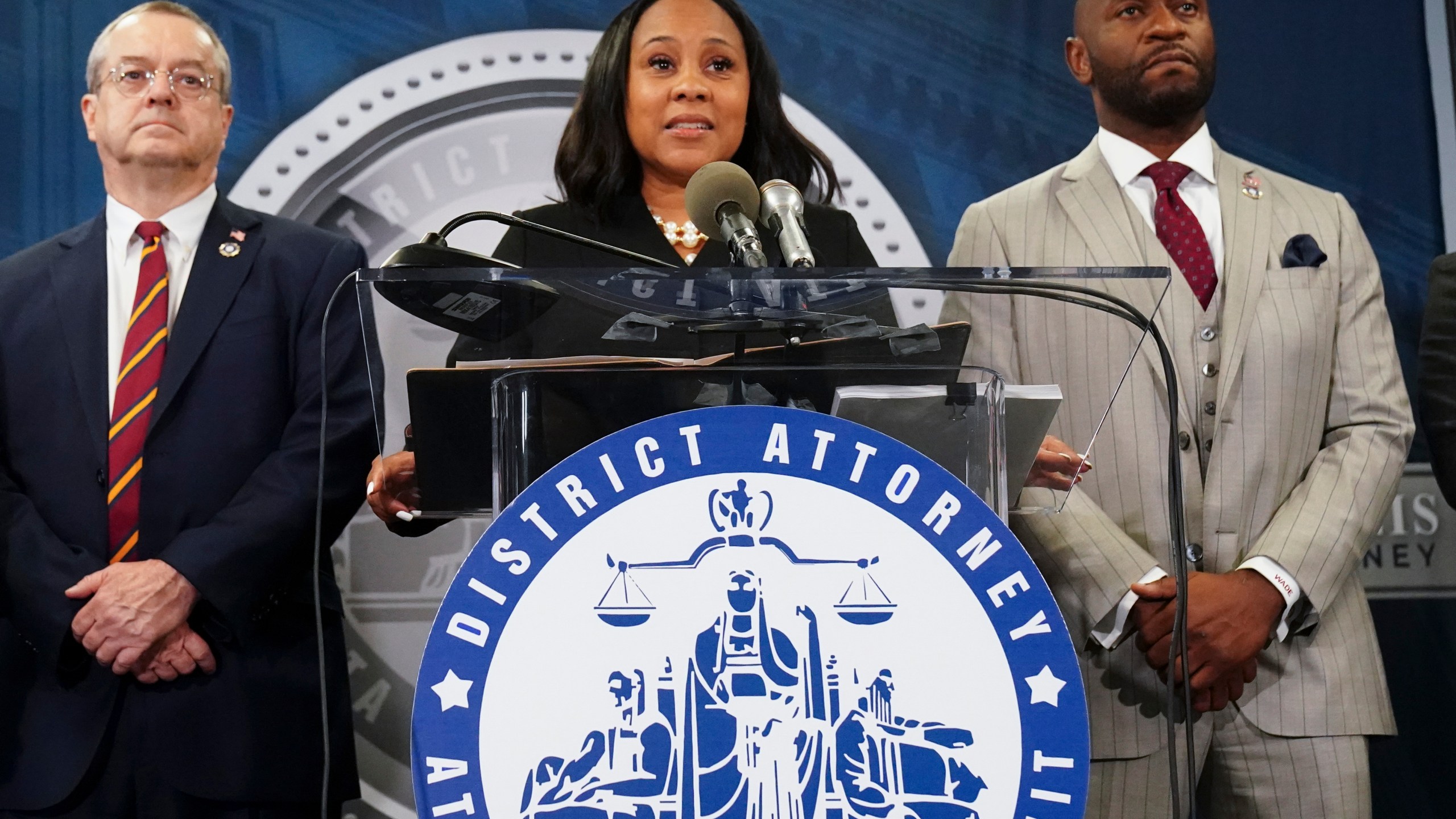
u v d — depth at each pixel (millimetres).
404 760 3305
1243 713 2557
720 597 1318
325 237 2883
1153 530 2572
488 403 1544
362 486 2680
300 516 2557
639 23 2939
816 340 1536
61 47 3445
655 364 1531
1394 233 3564
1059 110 3613
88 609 2432
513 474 1462
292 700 2553
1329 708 2523
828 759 1286
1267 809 2537
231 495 2611
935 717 1299
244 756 2479
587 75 2953
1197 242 2752
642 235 2861
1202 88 2836
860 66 3609
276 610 2605
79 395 2641
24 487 2629
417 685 1291
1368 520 2547
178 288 2814
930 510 1342
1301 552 2486
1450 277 3004
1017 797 1285
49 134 3424
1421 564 3453
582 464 1342
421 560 3357
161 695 2484
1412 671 3430
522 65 3553
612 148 2881
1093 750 2562
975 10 3633
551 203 3371
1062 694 1306
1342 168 3578
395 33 3531
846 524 1338
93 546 2557
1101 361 2262
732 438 1353
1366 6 3611
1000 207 2934
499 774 1279
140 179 2850
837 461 1351
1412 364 3537
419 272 1450
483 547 1318
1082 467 1838
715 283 1432
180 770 2455
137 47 2885
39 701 2512
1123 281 1669
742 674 1303
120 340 2750
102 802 2455
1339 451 2619
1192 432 2611
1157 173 2824
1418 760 3406
